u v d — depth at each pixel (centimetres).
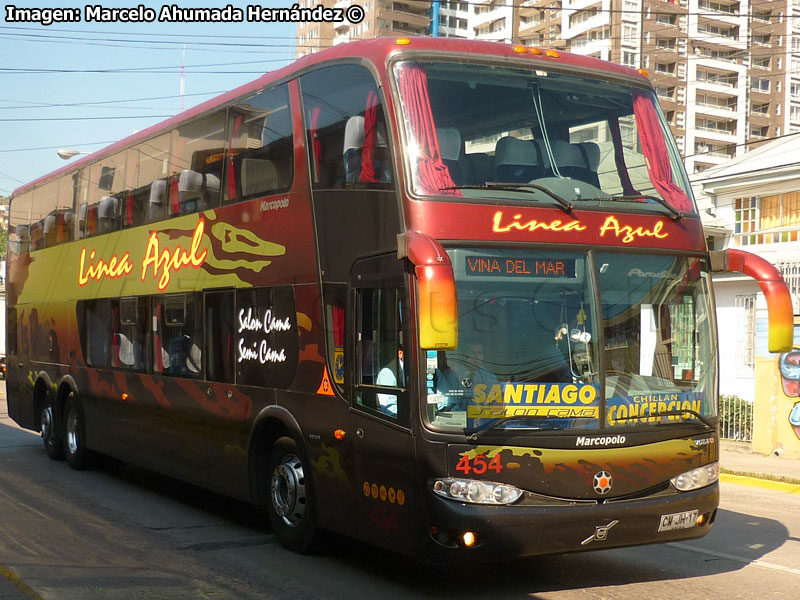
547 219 693
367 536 713
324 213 777
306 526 800
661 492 696
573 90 772
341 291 749
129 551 823
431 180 679
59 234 1434
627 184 758
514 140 731
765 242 2589
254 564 781
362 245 724
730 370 2394
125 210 1198
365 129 733
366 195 722
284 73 862
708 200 2784
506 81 749
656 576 770
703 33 9862
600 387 682
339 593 695
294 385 810
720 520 1079
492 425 650
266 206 866
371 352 709
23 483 1210
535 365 668
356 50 764
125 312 1177
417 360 654
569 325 684
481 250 672
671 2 9725
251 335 881
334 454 751
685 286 740
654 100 812
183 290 1023
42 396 1507
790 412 1684
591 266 700
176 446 1037
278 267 841
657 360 714
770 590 729
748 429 1867
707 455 721
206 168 991
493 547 641
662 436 698
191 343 1001
